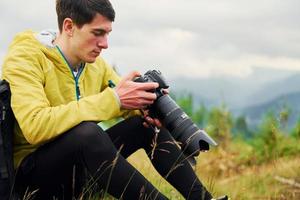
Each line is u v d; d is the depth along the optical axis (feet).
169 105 10.53
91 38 10.39
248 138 34.53
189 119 10.51
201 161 29.04
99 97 10.05
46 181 10.25
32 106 9.82
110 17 10.43
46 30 10.88
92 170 9.81
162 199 9.96
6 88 9.80
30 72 10.16
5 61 10.35
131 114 11.68
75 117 9.85
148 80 10.61
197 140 10.21
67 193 10.62
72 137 9.80
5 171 9.64
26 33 10.62
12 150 9.93
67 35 10.55
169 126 10.52
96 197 11.19
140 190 9.78
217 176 28.07
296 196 19.65
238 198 18.10
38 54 10.37
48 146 10.09
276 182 21.84
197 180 10.62
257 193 20.80
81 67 11.02
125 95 10.11
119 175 9.73
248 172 26.45
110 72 12.09
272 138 28.40
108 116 10.02
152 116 10.80
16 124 10.27
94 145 9.73
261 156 28.60
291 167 23.32
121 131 11.13
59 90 10.67
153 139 10.89
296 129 28.94
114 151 9.85
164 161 10.81
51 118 9.76
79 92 10.92
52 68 10.52
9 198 9.72
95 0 10.27
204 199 10.55
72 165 10.04
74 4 10.28
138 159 19.93
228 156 29.45
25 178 10.30
